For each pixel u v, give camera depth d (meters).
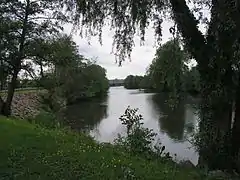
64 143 10.18
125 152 11.14
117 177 7.46
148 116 36.78
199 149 10.91
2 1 29.80
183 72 12.12
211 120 10.38
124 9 10.74
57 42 32.81
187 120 32.88
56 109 45.00
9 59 30.23
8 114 30.28
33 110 39.38
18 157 8.02
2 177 6.71
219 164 10.06
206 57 10.16
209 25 10.12
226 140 10.16
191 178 8.91
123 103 59.12
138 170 8.37
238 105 10.16
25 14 30.89
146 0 10.48
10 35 30.33
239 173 9.74
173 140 23.00
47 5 30.30
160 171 8.80
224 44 9.50
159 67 12.73
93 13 11.06
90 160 8.50
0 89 38.56
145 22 10.77
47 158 8.15
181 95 12.46
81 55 57.53
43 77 34.03
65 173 7.21
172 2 10.59
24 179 6.68
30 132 11.13
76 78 61.12
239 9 9.07
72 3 11.20
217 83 10.06
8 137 9.95
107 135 25.78
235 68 9.80
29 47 30.98
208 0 10.20
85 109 50.34
